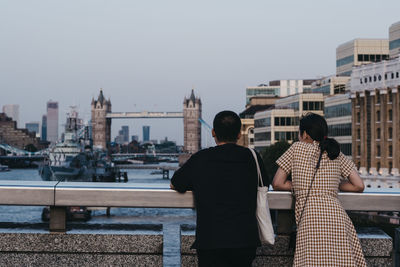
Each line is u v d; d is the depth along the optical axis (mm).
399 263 5297
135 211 60312
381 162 64438
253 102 156500
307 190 4617
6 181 5320
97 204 4910
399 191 5238
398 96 61938
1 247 5000
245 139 145000
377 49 98188
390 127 63562
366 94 68875
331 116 81438
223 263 4332
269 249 5164
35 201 4902
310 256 4457
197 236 4359
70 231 5070
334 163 4656
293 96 99875
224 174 4445
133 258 5027
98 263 5012
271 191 4988
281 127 98312
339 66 104875
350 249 4457
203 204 4375
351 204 5055
